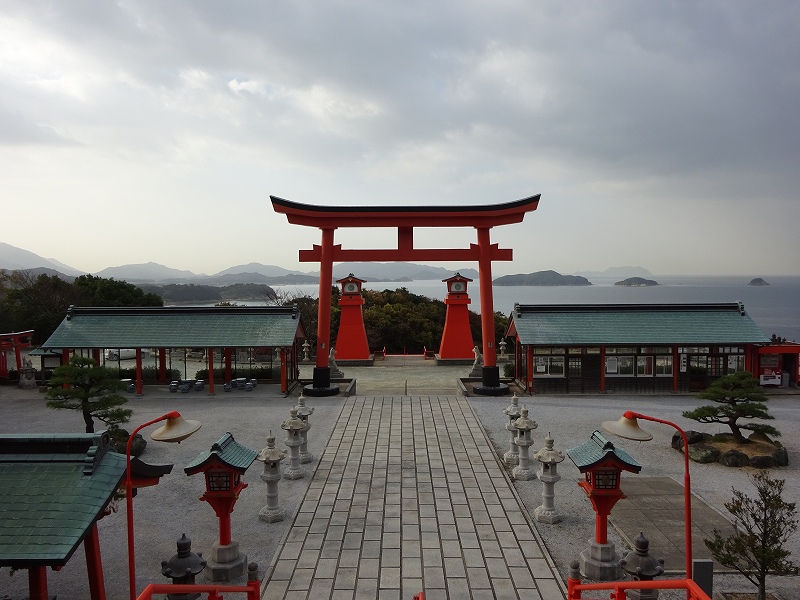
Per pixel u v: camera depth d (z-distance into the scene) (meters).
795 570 11.87
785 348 32.09
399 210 31.45
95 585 10.31
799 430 24.80
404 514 16.41
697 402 29.86
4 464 10.20
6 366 37.25
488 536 15.05
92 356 33.38
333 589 12.61
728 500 17.31
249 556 14.24
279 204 30.56
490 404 29.70
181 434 11.19
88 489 9.82
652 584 9.30
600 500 13.27
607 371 32.38
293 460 19.36
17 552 8.69
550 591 12.50
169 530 15.61
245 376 35.22
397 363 44.81
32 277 64.31
